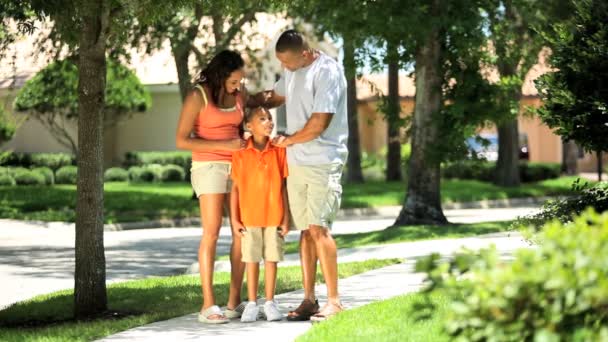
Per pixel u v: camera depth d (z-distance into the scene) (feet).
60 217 99.04
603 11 40.60
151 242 80.07
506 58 83.92
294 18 97.55
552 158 202.69
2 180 130.82
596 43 39.86
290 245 72.13
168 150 150.10
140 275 60.59
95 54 40.32
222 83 36.55
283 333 33.86
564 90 40.52
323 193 35.73
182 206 106.83
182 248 75.41
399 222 84.12
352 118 148.56
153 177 140.87
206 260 36.78
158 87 146.51
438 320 31.63
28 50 134.62
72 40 41.47
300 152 35.73
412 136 84.58
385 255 59.52
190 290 45.93
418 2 77.20
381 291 43.16
